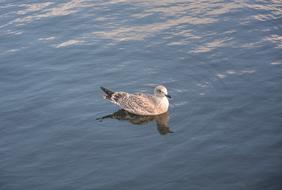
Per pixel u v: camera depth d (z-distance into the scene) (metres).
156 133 19.05
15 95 21.70
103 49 24.45
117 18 26.98
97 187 16.59
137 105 20.20
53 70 23.22
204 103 20.33
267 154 17.52
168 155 17.83
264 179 16.48
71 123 19.88
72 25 26.66
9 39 25.83
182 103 20.50
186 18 26.50
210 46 24.03
